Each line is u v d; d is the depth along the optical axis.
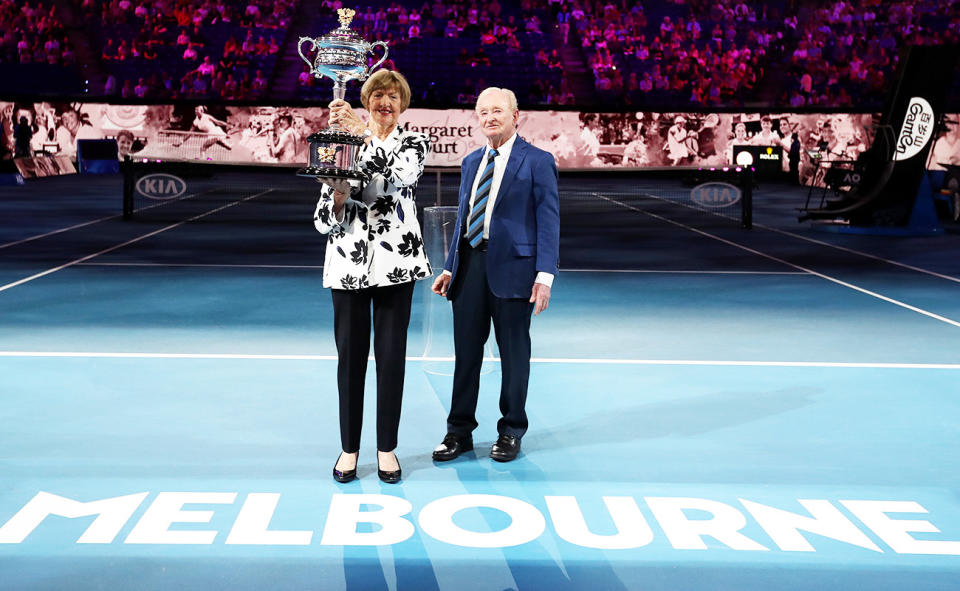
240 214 18.81
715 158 31.39
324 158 4.06
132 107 30.25
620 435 5.12
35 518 3.93
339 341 4.38
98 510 4.02
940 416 5.52
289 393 5.84
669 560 3.62
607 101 34.53
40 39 33.78
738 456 4.79
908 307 9.28
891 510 4.11
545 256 4.59
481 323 4.73
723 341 7.61
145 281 10.34
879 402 5.81
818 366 6.75
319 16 35.84
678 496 4.25
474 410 4.80
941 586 3.44
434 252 6.79
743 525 3.94
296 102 30.45
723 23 36.53
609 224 18.33
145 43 33.94
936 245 14.88
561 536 3.82
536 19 36.75
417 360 6.71
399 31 35.62
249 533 3.82
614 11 36.75
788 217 19.95
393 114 4.19
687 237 16.06
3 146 29.09
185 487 4.29
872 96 34.28
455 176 30.66
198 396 5.76
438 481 4.41
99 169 30.36
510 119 4.58
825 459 4.76
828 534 3.86
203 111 30.41
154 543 3.71
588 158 31.36
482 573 3.50
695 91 34.78
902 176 16.55
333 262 4.30
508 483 4.39
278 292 9.73
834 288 10.49
